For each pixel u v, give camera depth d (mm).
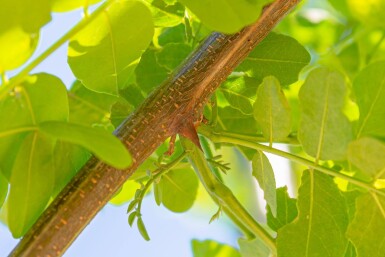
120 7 505
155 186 552
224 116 610
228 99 590
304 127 517
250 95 588
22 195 502
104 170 509
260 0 479
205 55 538
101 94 628
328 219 530
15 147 502
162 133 527
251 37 542
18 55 466
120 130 525
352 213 556
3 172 506
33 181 503
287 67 585
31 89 500
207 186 552
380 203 517
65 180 520
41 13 461
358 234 519
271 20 543
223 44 538
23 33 461
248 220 553
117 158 464
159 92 533
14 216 502
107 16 505
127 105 600
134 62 529
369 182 516
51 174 509
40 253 496
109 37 511
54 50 472
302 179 531
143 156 522
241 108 590
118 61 518
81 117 627
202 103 537
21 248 497
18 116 500
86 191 506
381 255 519
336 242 529
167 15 574
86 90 627
